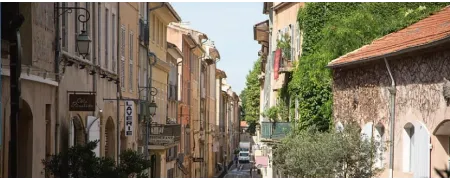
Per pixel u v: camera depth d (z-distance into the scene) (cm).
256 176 6438
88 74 2275
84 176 1498
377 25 2639
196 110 6438
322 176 1852
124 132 2931
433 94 1759
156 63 3991
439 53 1720
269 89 4566
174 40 5319
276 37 3869
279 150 2138
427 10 2512
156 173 3888
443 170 1770
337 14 2961
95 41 2394
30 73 1605
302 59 3008
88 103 1959
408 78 1914
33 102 1655
